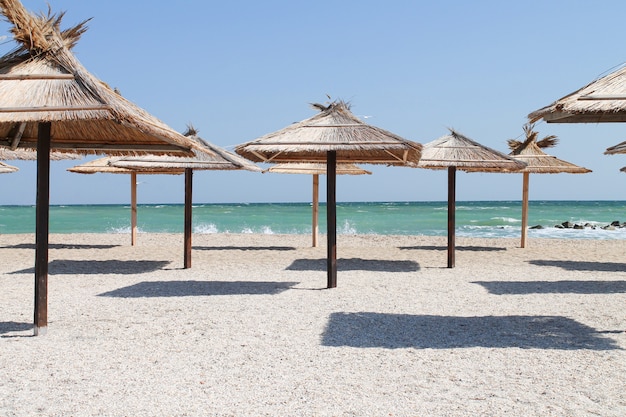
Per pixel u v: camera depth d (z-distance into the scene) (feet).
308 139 25.75
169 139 18.75
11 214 156.66
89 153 23.20
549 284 28.40
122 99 19.27
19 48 18.28
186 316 20.59
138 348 16.34
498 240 57.36
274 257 41.29
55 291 26.07
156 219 123.75
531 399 12.34
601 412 11.59
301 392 12.75
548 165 47.42
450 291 26.22
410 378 13.76
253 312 21.31
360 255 42.60
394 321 19.92
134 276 31.17
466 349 16.39
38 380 13.48
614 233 79.10
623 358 15.52
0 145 21.94
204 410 11.65
